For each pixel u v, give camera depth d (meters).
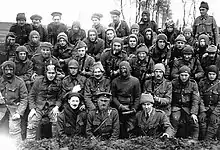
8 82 7.89
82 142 5.98
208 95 7.98
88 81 7.78
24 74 8.48
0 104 7.78
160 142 6.07
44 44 8.46
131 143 6.06
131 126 7.50
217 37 10.23
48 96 7.78
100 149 5.71
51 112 7.68
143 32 10.27
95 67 7.67
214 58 8.43
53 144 5.93
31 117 7.58
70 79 7.84
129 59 8.26
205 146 5.97
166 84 7.80
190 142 6.16
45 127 7.75
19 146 5.93
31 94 7.80
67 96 6.97
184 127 7.84
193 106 7.75
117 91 7.73
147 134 7.07
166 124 7.00
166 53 8.48
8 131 7.83
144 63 8.08
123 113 7.54
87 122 6.87
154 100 7.59
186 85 7.82
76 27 9.73
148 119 7.07
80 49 8.34
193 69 8.44
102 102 6.84
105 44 9.36
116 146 5.86
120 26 10.55
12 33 9.33
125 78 7.64
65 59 8.79
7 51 9.38
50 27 10.35
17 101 7.89
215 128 7.82
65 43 9.05
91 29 9.02
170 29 9.95
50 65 7.76
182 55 8.48
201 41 8.80
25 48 8.45
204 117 7.86
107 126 6.86
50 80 7.73
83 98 7.02
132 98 7.73
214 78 7.93
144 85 7.93
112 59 8.22
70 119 6.90
